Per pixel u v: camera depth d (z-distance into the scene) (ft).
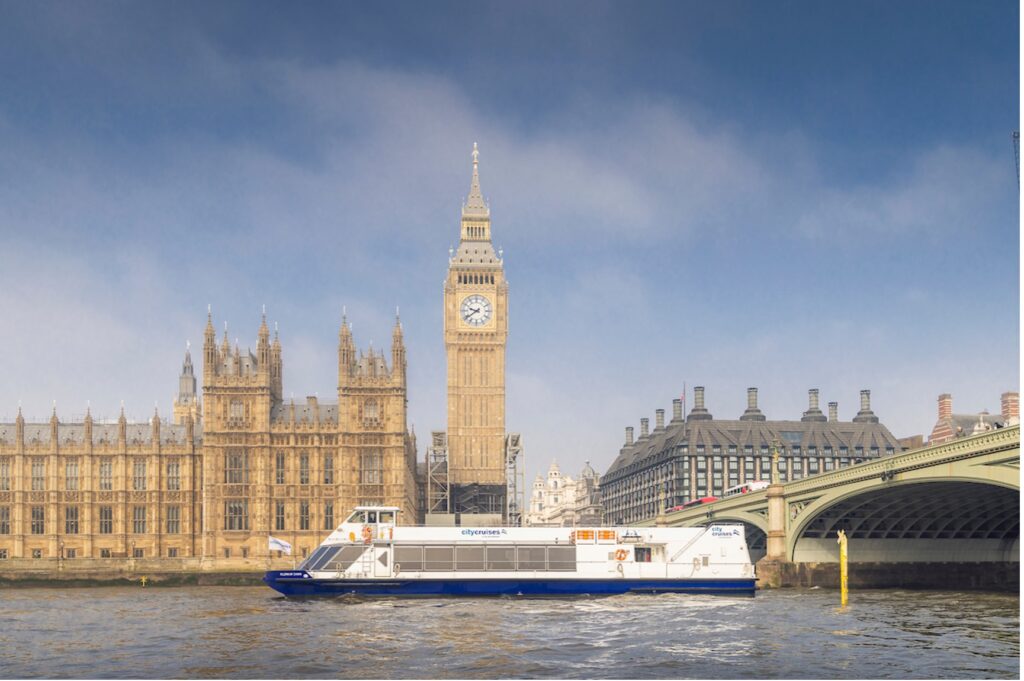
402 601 341.21
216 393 581.12
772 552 481.87
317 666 199.31
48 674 194.80
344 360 588.50
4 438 603.67
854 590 457.68
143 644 234.79
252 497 576.61
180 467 599.98
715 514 568.41
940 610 315.99
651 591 365.81
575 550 363.35
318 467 583.17
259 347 584.81
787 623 270.26
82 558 555.69
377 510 361.51
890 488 399.65
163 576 545.85
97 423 614.75
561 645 225.76
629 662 203.31
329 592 354.95
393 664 201.16
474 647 222.69
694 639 236.22
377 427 586.86
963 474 346.54
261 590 475.31
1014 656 210.38
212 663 204.33
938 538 509.76
